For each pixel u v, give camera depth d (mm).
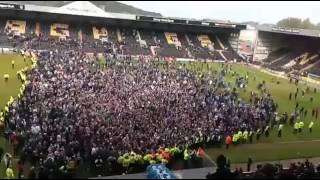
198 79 72375
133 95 53938
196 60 101688
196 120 46250
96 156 35250
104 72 67938
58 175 28859
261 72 94312
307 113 59469
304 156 43594
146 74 69625
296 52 109688
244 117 49969
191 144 41750
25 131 38344
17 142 37469
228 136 44094
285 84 80812
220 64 99375
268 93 70375
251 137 46531
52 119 40844
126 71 71188
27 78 59469
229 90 67062
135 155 35531
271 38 115062
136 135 39094
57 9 100062
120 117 43844
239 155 42000
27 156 35406
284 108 61281
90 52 93500
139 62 86250
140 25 112312
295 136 49812
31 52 82500
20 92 53219
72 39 99250
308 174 32219
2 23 99312
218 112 50469
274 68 100188
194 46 112125
